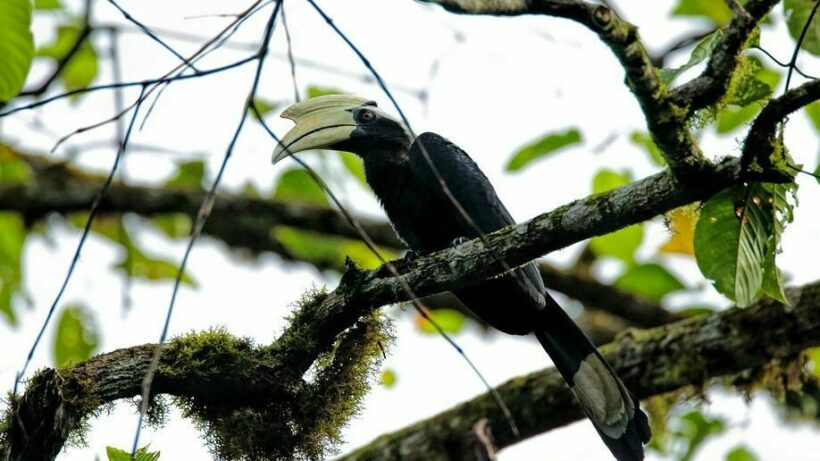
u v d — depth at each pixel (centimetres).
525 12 668
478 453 698
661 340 1248
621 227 822
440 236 1157
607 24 689
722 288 827
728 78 751
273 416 898
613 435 1021
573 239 833
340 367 915
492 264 852
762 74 1126
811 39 901
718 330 1227
